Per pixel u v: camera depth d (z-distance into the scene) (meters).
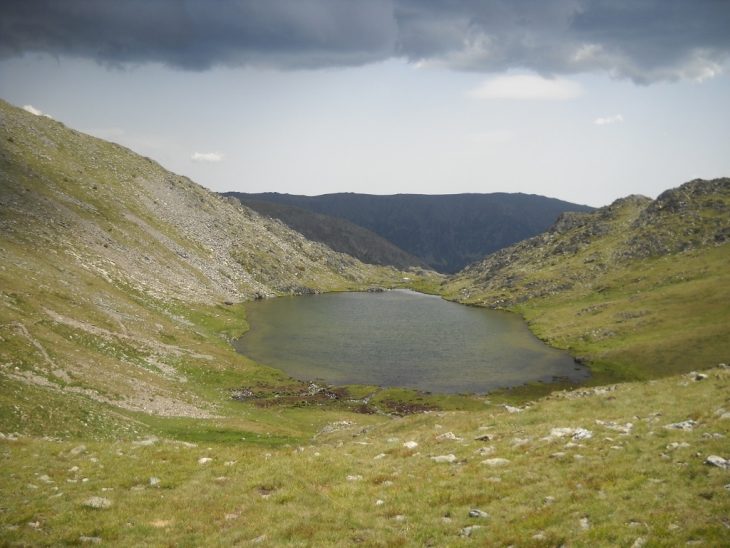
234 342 144.12
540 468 22.95
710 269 186.00
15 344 59.66
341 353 137.50
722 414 25.72
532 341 158.88
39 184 180.75
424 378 115.56
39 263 108.88
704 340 117.12
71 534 18.55
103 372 66.44
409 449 30.05
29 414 43.53
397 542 17.23
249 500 21.77
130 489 23.73
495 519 18.38
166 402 66.31
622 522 16.11
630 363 119.06
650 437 24.41
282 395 93.88
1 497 22.20
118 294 124.12
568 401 38.09
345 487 23.14
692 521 15.32
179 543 18.08
